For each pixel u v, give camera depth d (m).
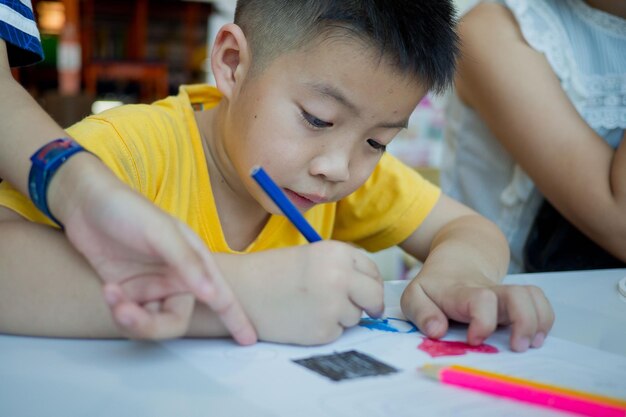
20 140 0.62
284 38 0.76
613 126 1.28
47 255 0.58
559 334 0.70
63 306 0.57
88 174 0.56
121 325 0.51
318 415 0.44
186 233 0.54
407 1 0.76
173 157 0.86
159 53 5.48
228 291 0.56
